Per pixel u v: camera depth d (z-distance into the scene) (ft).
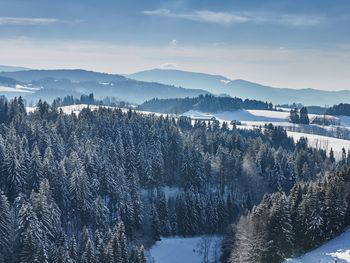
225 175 517.55
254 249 290.35
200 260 387.14
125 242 329.31
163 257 391.45
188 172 493.77
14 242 308.60
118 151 483.10
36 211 330.13
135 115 641.40
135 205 415.85
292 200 324.60
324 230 303.27
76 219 385.29
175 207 439.22
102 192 419.95
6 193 376.48
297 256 288.71
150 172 485.15
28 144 458.91
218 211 439.63
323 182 326.85
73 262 300.40
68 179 399.44
